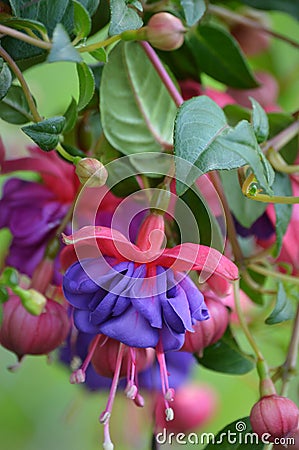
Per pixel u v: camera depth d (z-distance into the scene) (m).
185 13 0.41
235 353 0.44
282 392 0.42
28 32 0.38
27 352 0.41
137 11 0.40
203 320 0.37
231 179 0.42
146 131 0.43
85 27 0.37
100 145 0.43
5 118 0.41
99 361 0.39
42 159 0.44
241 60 0.47
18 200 0.44
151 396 0.45
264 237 0.45
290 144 0.46
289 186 0.43
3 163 0.43
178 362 0.44
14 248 0.44
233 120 0.46
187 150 0.35
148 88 0.43
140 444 0.52
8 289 0.42
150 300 0.36
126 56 0.42
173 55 0.47
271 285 0.50
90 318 0.37
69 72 0.53
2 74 0.37
